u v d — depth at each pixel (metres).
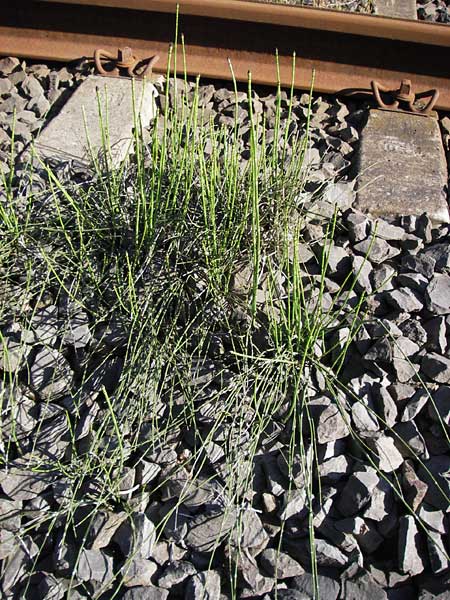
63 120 1.03
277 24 1.11
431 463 0.67
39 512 0.64
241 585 0.60
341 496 0.65
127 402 0.70
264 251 0.82
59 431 0.69
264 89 1.15
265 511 0.65
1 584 0.60
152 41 1.15
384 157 1.01
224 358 0.74
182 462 0.67
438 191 0.97
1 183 0.90
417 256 0.84
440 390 0.71
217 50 1.14
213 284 0.76
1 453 0.67
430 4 1.41
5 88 1.11
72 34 1.16
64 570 0.60
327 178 0.97
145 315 0.75
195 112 0.77
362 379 0.72
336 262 0.83
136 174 0.89
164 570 0.61
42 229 0.82
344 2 1.35
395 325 0.77
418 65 1.12
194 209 0.84
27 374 0.72
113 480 0.65
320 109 1.10
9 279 0.79
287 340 0.72
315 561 0.61
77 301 0.75
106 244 0.82
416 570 0.61
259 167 0.86
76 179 0.92
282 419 0.69
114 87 1.09
